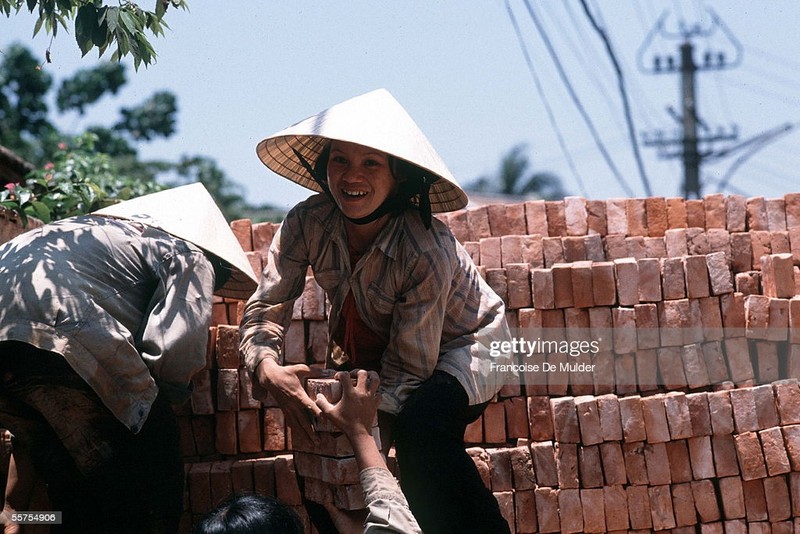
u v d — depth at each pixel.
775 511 3.82
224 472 3.79
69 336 2.98
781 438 3.84
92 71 14.56
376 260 3.07
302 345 4.11
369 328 3.22
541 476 3.82
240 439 3.95
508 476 3.81
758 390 3.88
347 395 2.62
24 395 3.09
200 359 3.24
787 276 4.07
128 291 3.22
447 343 3.23
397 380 3.02
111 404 3.04
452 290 3.18
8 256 3.14
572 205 4.45
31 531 3.34
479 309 3.26
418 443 2.88
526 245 4.27
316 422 3.13
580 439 3.83
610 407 3.84
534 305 4.03
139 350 3.16
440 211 3.40
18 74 13.91
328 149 3.29
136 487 3.19
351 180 3.02
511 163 22.45
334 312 3.29
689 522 3.83
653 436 3.82
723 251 4.27
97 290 3.12
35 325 2.96
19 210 4.57
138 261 3.27
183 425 3.97
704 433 3.86
